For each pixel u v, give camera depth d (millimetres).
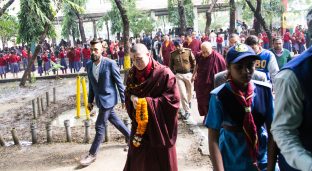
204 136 7676
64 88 18156
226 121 3037
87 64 6414
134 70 4363
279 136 2242
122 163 6426
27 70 20156
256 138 2975
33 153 7281
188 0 31609
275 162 2793
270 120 3064
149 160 4324
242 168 3039
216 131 3031
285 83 2207
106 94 6320
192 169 6047
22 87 19750
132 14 31609
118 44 29000
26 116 11344
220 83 4168
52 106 12547
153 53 23125
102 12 39344
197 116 9523
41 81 22266
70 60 24344
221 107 2998
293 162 2186
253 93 3004
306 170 2096
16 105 13953
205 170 5973
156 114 4176
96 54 6191
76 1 25703
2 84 22672
